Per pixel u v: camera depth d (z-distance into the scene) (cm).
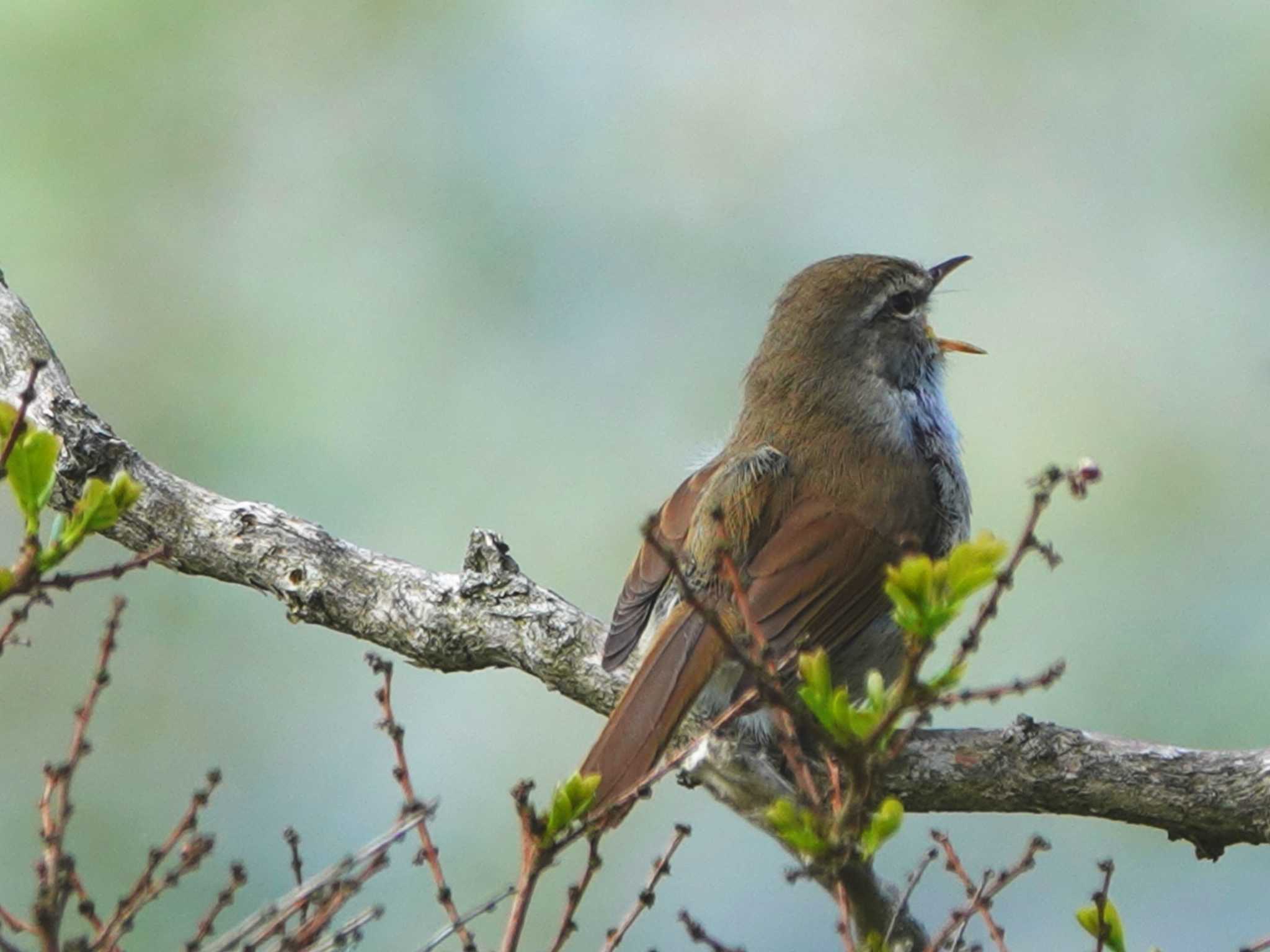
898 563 912
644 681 823
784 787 699
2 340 938
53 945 558
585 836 668
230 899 736
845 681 921
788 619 877
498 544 894
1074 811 799
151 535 898
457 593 885
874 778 599
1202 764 784
